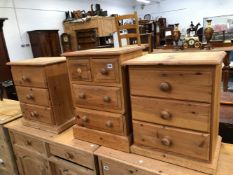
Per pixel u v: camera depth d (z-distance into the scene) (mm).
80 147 1255
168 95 935
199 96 861
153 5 11102
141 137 1086
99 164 1205
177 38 4133
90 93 1191
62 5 6371
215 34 5035
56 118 1448
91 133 1269
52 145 1408
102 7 8414
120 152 1162
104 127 1204
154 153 1061
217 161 971
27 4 5234
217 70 835
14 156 1755
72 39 6375
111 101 1125
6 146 1721
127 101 1112
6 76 3889
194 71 846
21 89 1533
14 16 4938
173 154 1012
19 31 5059
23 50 5164
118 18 3693
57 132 1438
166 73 914
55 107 1435
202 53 1021
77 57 1172
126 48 1156
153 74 949
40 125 1521
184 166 983
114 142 1184
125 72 1066
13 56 4957
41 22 5680
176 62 859
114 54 1031
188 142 941
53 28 6078
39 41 5031
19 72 1485
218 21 8359
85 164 1273
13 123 1684
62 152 1371
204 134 893
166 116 955
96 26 6016
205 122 876
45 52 5090
